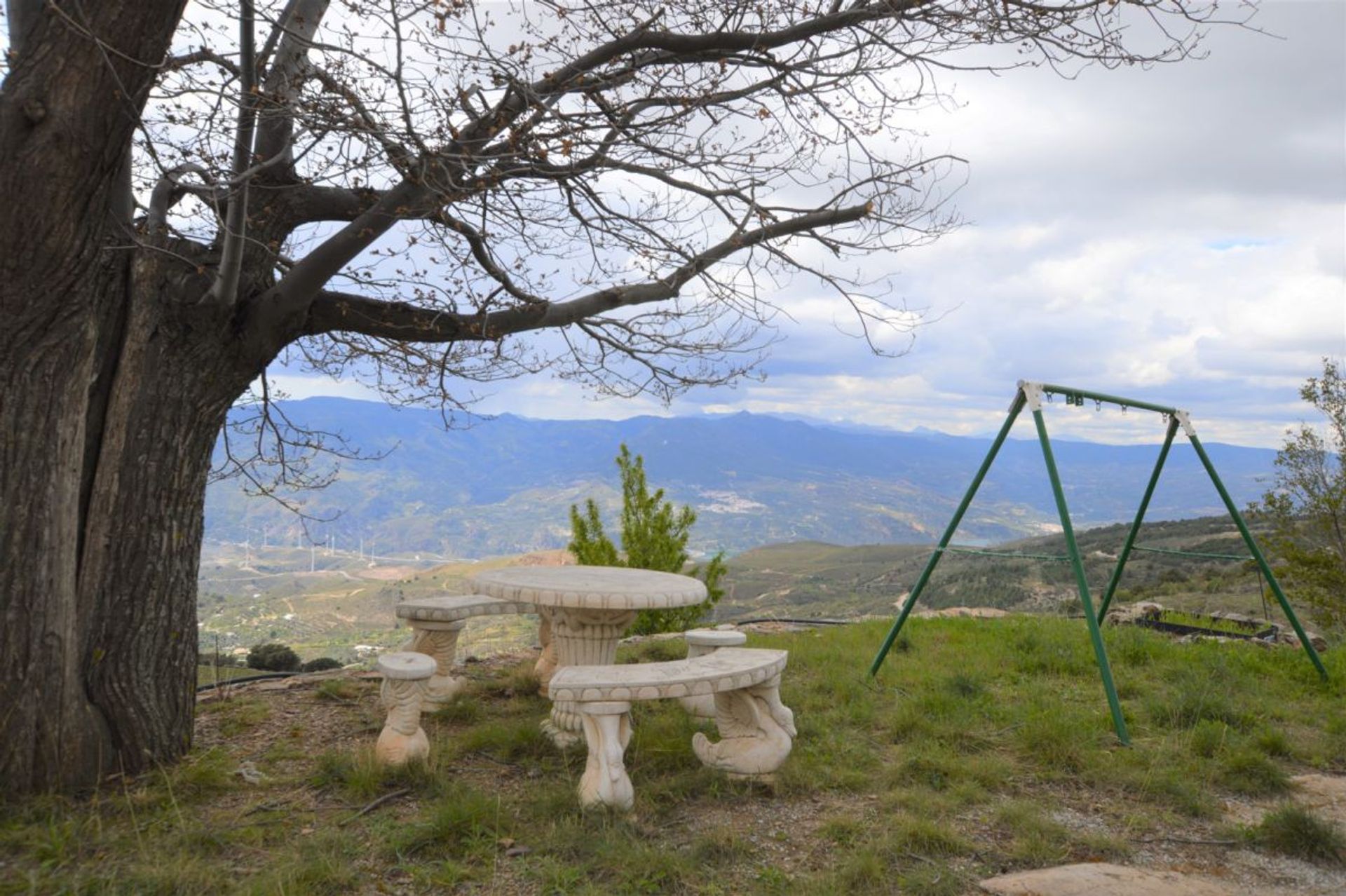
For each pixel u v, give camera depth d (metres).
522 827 3.87
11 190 3.58
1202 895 3.35
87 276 3.90
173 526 4.73
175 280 4.70
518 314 5.50
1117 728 5.39
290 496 6.71
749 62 5.32
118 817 3.92
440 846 3.63
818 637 9.13
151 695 4.58
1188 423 7.20
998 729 5.64
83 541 4.44
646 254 5.47
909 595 6.88
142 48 3.64
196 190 4.20
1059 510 5.73
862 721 5.81
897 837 3.78
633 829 3.85
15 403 3.86
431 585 152.50
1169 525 53.34
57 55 3.54
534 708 6.16
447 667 6.21
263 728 5.58
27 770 4.02
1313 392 12.16
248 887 3.15
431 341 5.57
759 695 4.66
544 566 6.46
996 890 3.35
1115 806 4.42
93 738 4.30
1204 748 5.28
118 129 3.69
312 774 4.60
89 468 4.50
